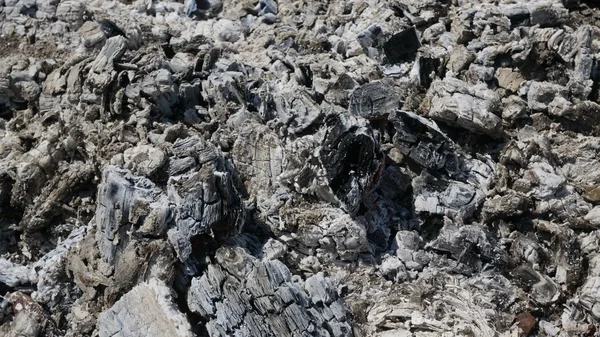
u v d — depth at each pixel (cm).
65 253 95
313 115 103
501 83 108
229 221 93
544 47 108
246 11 123
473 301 94
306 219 97
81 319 92
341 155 96
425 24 117
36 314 91
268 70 112
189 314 90
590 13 118
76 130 101
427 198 100
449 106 103
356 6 121
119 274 91
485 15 113
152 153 97
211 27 121
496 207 99
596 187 101
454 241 97
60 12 115
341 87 106
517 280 96
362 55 113
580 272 96
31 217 99
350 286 95
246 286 88
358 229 96
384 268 96
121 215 91
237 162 101
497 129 103
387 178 101
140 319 87
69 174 99
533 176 100
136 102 102
